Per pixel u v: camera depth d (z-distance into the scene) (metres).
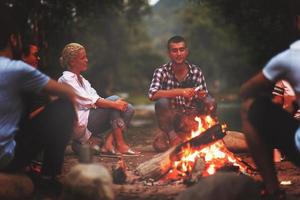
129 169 6.02
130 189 5.02
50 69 14.77
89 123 7.13
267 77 4.03
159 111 7.09
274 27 17.19
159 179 5.30
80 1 15.00
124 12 19.95
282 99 6.27
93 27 21.23
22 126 4.68
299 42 4.00
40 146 4.73
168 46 7.32
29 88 4.53
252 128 4.11
